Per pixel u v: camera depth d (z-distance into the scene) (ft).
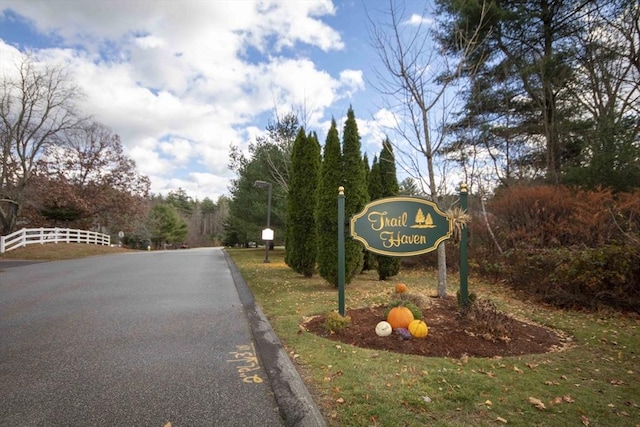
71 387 10.29
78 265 45.98
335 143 28.63
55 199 88.28
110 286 28.63
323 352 12.89
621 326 17.78
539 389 10.08
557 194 30.83
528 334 15.24
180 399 9.60
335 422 8.28
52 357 12.73
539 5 45.06
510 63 48.08
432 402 9.19
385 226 17.24
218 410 9.04
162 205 180.14
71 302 22.29
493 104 49.83
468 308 16.20
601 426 8.30
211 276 35.81
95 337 15.10
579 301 21.62
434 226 17.11
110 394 9.86
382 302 21.72
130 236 150.30
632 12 40.96
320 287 28.66
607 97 47.06
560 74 45.98
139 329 16.35
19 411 8.91
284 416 8.73
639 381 10.85
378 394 9.57
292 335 15.11
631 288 20.36
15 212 78.28
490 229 33.12
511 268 27.43
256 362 12.39
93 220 107.86
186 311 20.07
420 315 15.67
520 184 38.34
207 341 14.66
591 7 43.16
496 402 9.26
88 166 98.78
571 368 11.80
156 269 41.55
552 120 47.83
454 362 11.94
